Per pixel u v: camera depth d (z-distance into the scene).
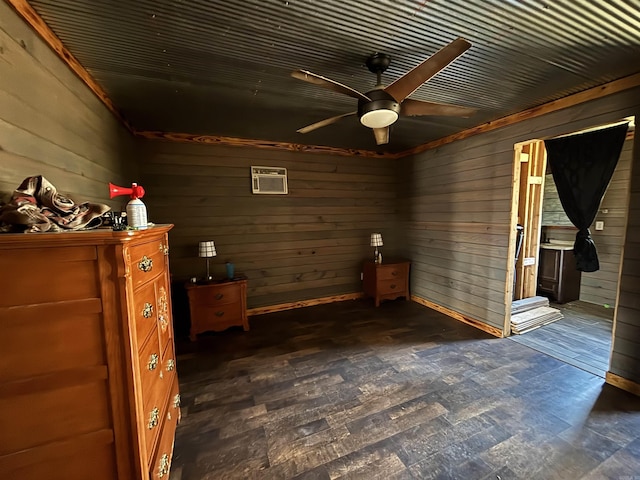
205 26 1.47
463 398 2.06
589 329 3.25
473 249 3.39
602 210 4.03
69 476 1.00
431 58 1.44
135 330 1.05
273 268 3.97
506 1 1.32
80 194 1.78
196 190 3.49
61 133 1.56
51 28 1.44
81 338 0.97
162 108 2.58
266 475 1.47
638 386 2.06
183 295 3.45
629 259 2.10
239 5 1.31
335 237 4.33
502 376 2.33
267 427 1.81
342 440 1.70
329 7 1.34
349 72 2.00
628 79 2.06
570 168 2.75
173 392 1.74
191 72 1.95
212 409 1.98
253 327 3.44
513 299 3.74
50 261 0.91
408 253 4.49
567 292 4.18
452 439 1.69
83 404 0.99
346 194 4.35
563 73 2.04
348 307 4.13
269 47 1.69
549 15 1.42
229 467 1.52
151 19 1.40
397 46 1.70
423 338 3.08
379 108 1.74
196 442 1.69
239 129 3.28
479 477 1.45
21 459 0.92
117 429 1.04
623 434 1.71
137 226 1.26
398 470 1.49
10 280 0.87
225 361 2.64
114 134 2.47
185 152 3.41
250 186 3.75
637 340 2.07
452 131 3.47
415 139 3.84
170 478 1.46
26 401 0.92
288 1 1.29
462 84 2.22
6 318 0.88
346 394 2.13
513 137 2.89
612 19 1.45
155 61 1.81
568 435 1.71
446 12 1.39
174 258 3.45
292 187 3.99
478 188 3.29
